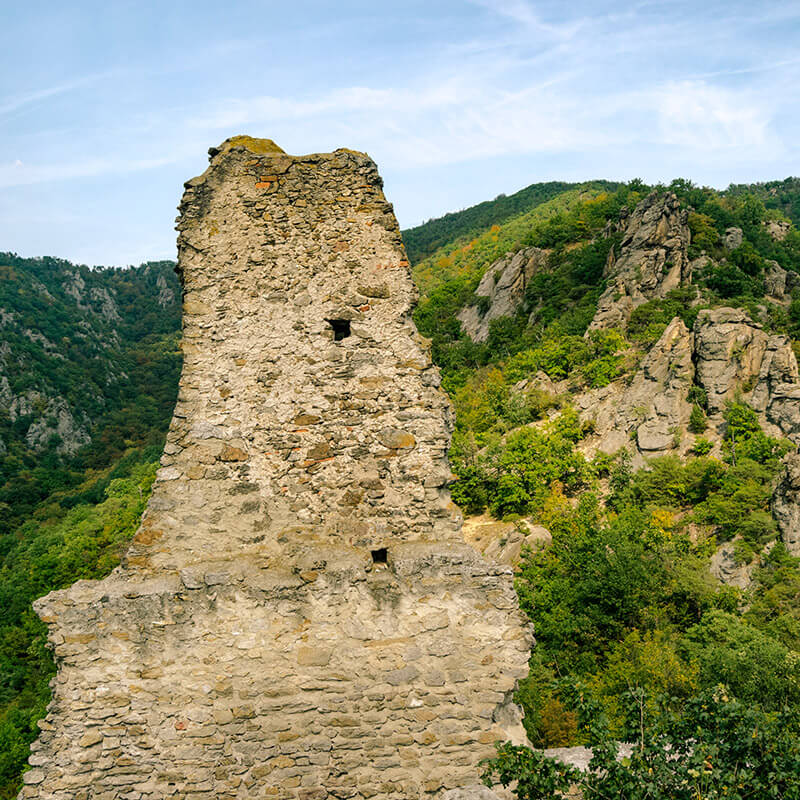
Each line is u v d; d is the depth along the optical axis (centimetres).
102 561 4378
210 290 588
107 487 7438
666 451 4881
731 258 7538
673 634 2580
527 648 536
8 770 2225
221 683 504
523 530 3262
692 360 5350
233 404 575
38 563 4359
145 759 491
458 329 9844
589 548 3098
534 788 402
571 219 10469
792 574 3088
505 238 14300
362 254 610
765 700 1950
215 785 491
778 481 3816
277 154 614
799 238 9675
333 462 578
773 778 391
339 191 615
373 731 509
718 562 3475
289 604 523
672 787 396
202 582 516
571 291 8219
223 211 599
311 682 511
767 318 6306
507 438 5066
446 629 532
